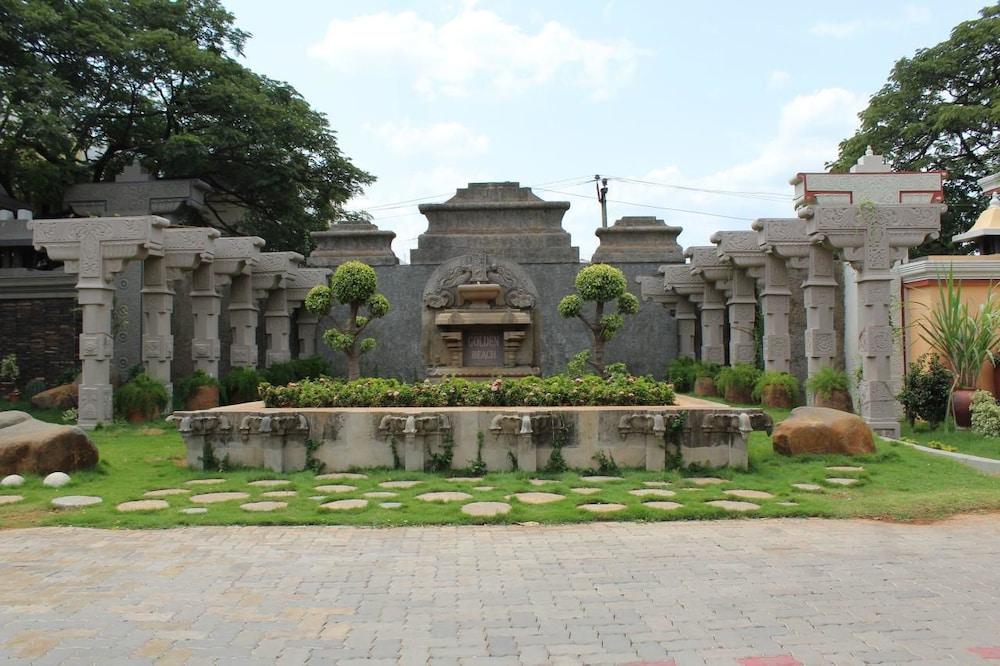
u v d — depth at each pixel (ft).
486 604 16.28
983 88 79.97
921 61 81.35
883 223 40.32
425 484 28.45
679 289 67.46
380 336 70.03
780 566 18.92
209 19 87.81
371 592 17.08
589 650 13.80
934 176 51.01
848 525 23.29
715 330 65.72
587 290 52.24
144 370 50.93
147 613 15.84
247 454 31.81
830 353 44.98
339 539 21.67
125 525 23.24
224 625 15.14
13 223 65.57
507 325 55.11
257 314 64.59
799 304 59.82
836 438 33.19
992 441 37.35
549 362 69.00
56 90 70.64
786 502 25.54
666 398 33.27
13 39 70.64
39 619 15.52
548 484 28.37
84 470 30.86
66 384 55.16
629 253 72.33
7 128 72.13
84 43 73.46
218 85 82.89
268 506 25.18
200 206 79.97
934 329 43.60
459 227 70.74
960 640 14.24
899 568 18.78
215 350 56.39
